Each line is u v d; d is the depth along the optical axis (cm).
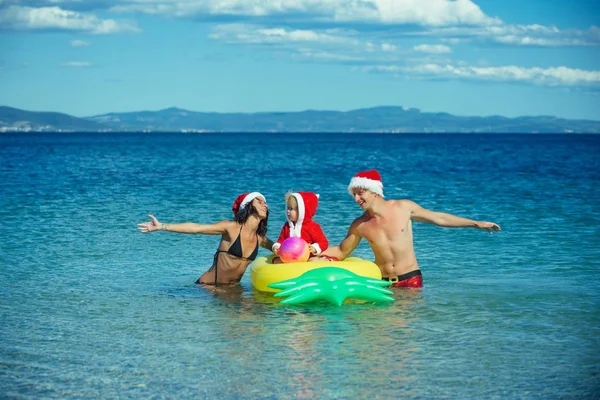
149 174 3027
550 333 630
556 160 4684
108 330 645
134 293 807
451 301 758
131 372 532
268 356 565
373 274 804
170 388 500
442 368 536
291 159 5041
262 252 1127
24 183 2417
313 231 875
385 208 851
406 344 596
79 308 730
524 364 545
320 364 545
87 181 2545
